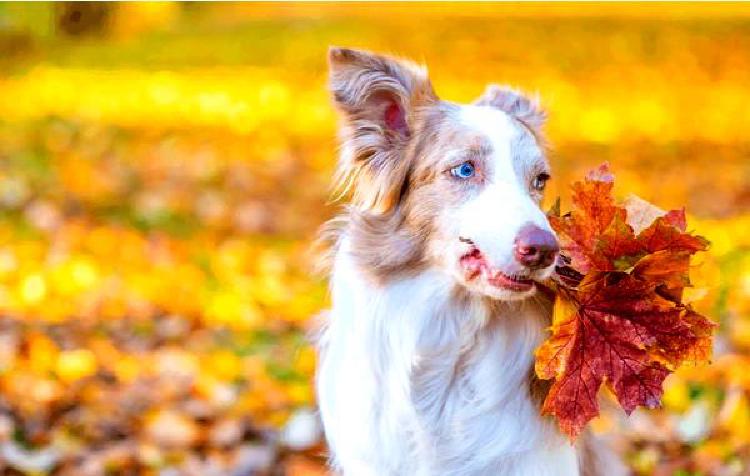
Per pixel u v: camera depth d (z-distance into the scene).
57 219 11.21
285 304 8.87
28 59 23.31
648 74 21.62
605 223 4.15
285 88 20.84
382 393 4.55
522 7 36.62
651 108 18.09
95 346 7.89
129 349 7.96
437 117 4.56
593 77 21.42
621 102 18.78
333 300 4.79
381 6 38.41
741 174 13.48
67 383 7.11
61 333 8.17
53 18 25.81
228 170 14.25
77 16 27.33
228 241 10.87
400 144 4.61
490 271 4.11
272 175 14.00
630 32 27.19
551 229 4.08
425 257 4.45
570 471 4.55
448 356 4.50
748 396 6.66
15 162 13.58
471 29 28.78
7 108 17.58
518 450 4.45
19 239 10.51
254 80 21.95
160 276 9.41
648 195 12.47
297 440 6.36
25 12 23.67
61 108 17.84
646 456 6.16
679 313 4.05
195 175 13.91
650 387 4.07
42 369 7.33
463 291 4.41
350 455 4.69
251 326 8.43
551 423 4.47
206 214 11.89
